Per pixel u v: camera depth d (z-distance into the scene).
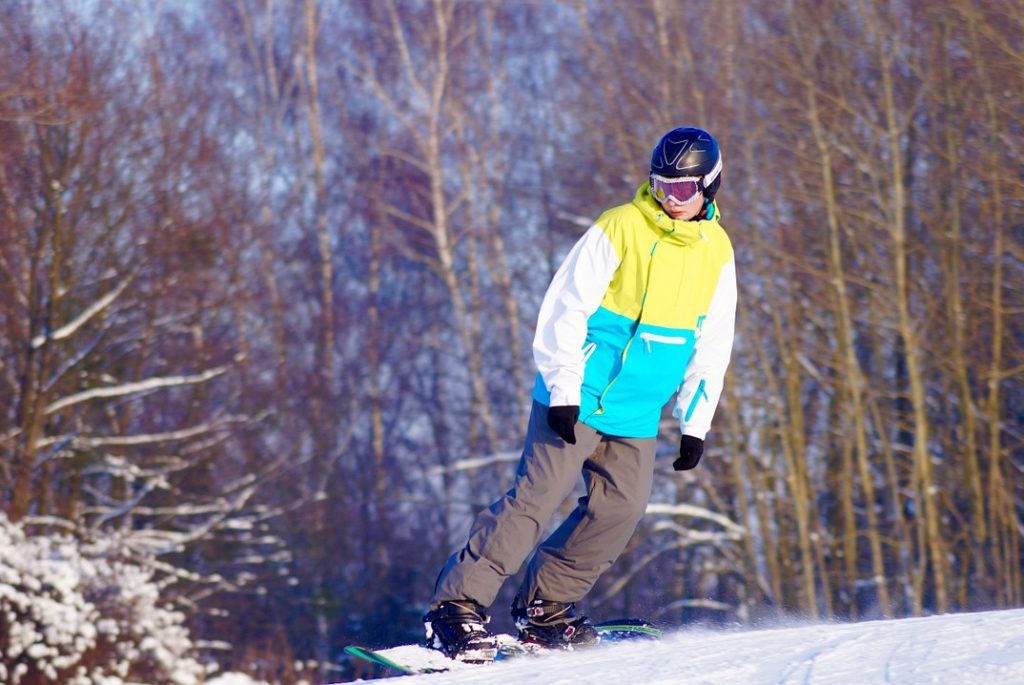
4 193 23.02
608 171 29.09
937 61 24.86
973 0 24.06
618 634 6.33
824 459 27.25
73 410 24.12
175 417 26.25
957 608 24.23
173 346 26.52
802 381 27.38
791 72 25.62
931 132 25.48
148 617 19.41
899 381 27.23
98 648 18.66
